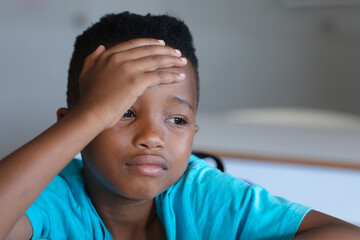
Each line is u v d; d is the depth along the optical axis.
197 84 0.62
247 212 0.58
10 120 2.91
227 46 3.12
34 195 0.47
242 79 3.13
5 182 0.45
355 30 2.94
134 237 0.63
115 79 0.49
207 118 2.93
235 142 2.34
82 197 0.62
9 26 3.15
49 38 3.14
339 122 2.81
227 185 0.61
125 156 0.51
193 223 0.60
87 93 0.50
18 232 0.54
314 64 3.03
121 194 0.53
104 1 3.15
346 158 2.08
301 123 2.76
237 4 3.07
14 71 3.17
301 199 1.68
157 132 0.52
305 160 2.00
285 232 0.55
